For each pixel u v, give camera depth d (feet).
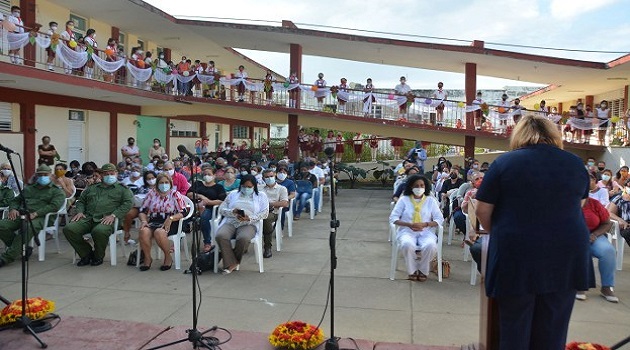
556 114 60.80
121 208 23.76
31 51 44.98
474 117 61.62
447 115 62.08
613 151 57.77
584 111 62.08
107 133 63.26
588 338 14.92
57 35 42.45
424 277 20.94
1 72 38.06
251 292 19.35
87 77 47.73
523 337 9.78
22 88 48.44
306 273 22.16
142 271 22.43
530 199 9.41
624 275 22.16
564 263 9.48
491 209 9.92
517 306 9.71
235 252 22.02
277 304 17.93
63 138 55.83
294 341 13.37
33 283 20.52
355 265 23.59
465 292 19.42
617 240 23.30
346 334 15.20
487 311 11.21
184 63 64.54
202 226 26.16
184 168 40.63
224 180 30.86
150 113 68.33
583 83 71.72
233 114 66.49
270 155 71.87
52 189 25.41
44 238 24.50
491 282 9.85
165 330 15.01
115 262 23.61
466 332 15.38
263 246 25.45
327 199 51.21
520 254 9.39
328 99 63.26
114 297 18.72
